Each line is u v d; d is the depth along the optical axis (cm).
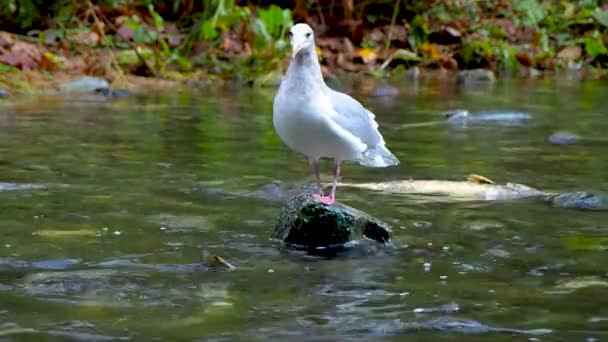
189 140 1333
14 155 1201
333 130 831
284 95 835
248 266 776
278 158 1223
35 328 626
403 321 645
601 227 906
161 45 2105
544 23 2645
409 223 920
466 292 712
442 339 611
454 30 2417
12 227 879
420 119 1564
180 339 609
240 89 1917
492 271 768
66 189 1030
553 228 902
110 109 1605
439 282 738
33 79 1833
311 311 666
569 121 1552
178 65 2067
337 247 837
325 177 1119
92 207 957
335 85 1994
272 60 2062
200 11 2244
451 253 821
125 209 952
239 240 853
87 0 2081
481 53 2344
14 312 657
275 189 1040
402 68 2250
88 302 681
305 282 735
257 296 700
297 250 827
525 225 913
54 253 801
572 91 1958
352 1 2369
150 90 1861
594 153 1277
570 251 826
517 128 1484
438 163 1209
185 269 764
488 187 1069
